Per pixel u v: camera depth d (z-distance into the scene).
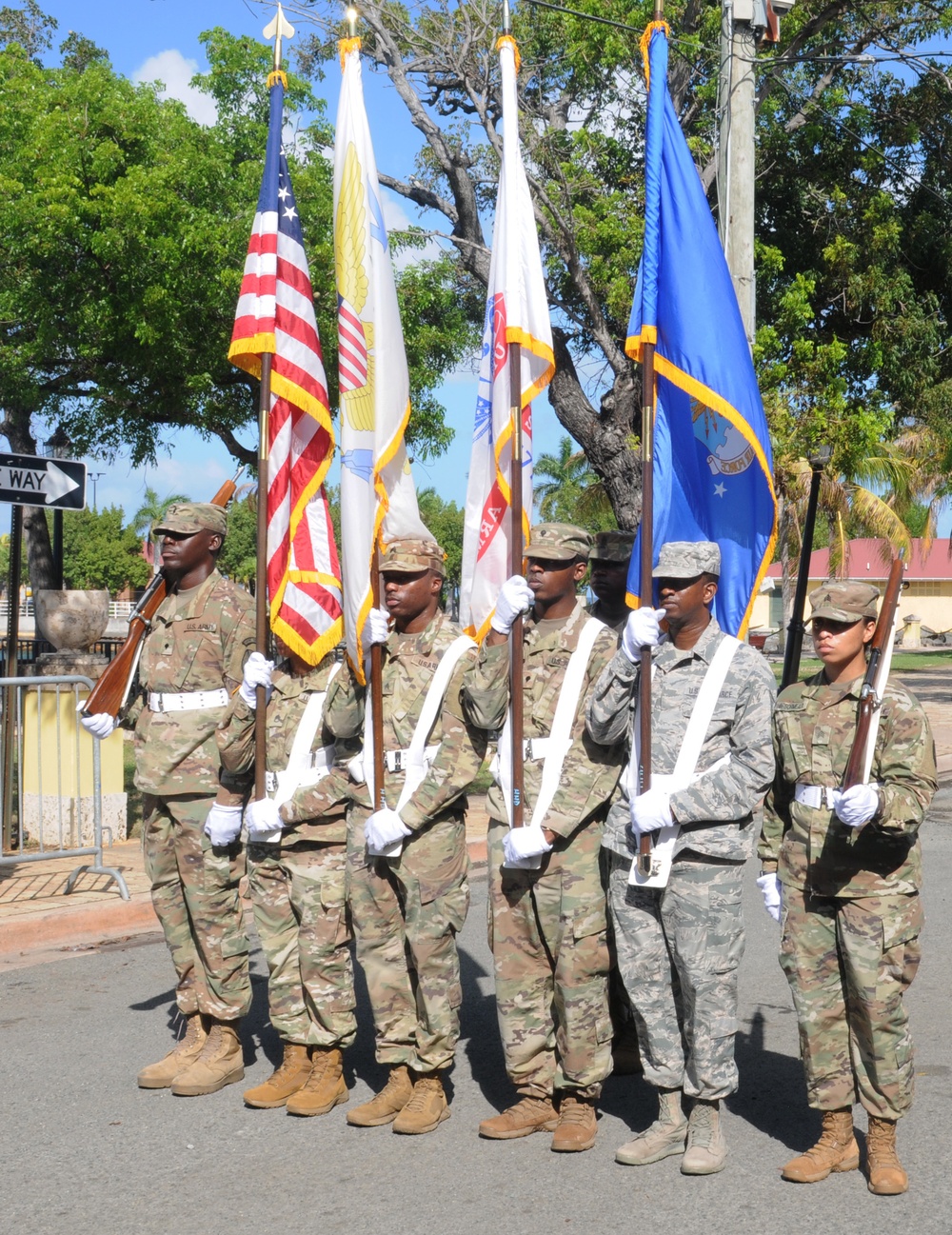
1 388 14.27
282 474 5.37
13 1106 5.07
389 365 5.02
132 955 7.39
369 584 4.78
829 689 4.32
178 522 5.38
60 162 12.55
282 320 5.39
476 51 14.80
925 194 17.11
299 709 5.09
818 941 4.24
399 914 4.78
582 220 13.71
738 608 5.05
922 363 16.39
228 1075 5.24
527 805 4.53
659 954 4.38
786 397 14.41
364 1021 6.14
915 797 4.07
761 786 4.26
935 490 34.88
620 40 13.58
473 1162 4.45
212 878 5.18
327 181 13.67
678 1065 4.41
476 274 15.14
